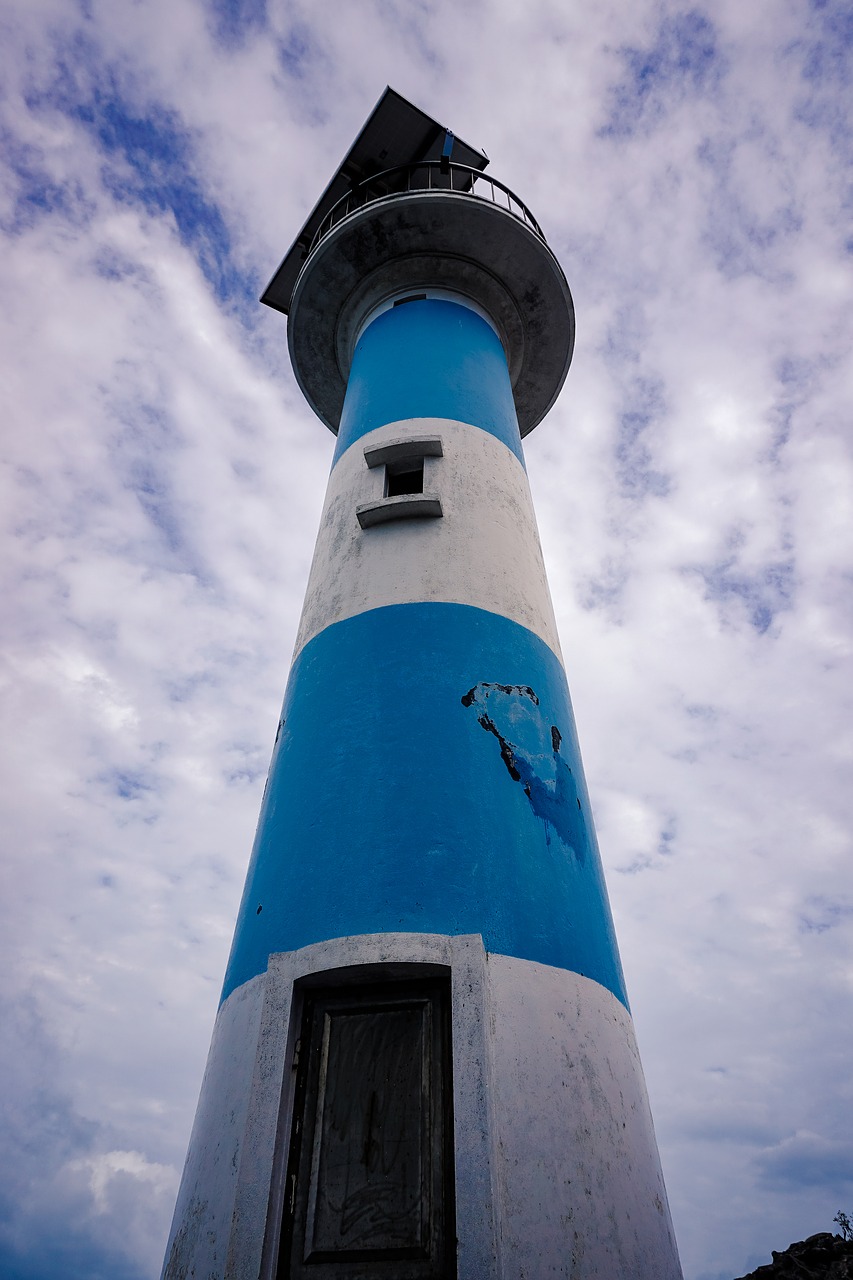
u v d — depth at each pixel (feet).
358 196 64.44
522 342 61.46
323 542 43.21
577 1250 22.25
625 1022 29.30
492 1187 22.24
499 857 28.71
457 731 31.89
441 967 26.04
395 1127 24.90
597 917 31.07
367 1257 23.11
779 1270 29.73
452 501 41.50
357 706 33.42
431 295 57.26
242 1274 22.44
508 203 57.67
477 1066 24.06
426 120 64.39
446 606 36.40
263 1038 26.27
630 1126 26.05
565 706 37.29
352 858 28.73
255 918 30.07
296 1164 24.79
